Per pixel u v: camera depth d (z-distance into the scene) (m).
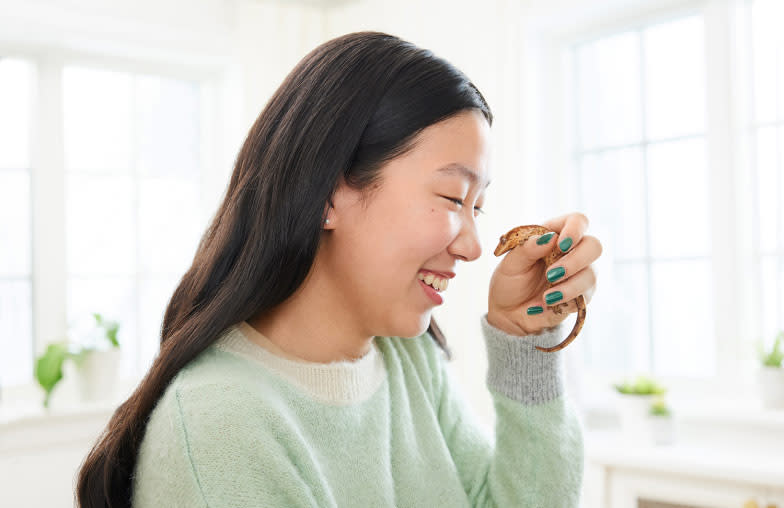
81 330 2.44
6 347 2.35
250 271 0.67
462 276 2.35
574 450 0.84
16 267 2.38
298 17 2.70
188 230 2.71
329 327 0.72
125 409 0.68
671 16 2.17
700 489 1.69
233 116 2.68
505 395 0.84
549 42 2.44
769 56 2.02
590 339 2.37
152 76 2.65
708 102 2.09
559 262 0.75
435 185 0.67
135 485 0.63
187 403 0.60
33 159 2.41
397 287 0.68
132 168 2.60
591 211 2.39
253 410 0.60
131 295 2.58
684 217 2.17
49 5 2.25
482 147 0.70
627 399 1.92
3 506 2.09
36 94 2.41
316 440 0.68
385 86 0.67
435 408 0.90
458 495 0.82
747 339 2.03
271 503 0.58
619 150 2.32
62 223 2.44
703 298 2.13
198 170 2.75
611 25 2.30
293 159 0.67
